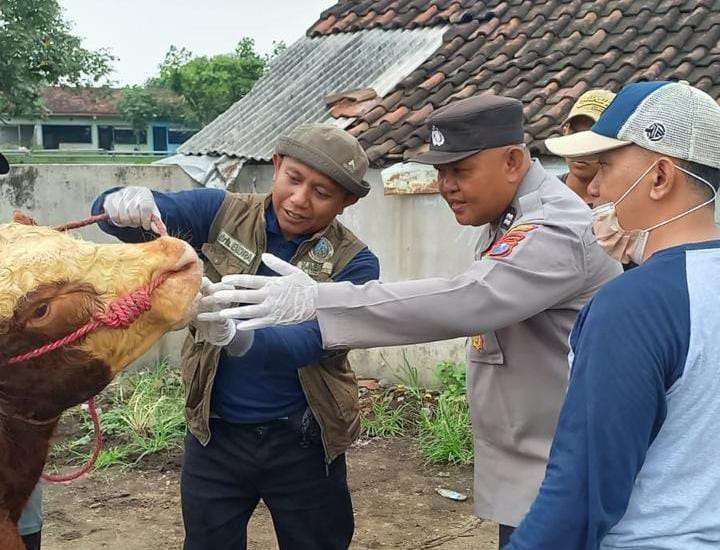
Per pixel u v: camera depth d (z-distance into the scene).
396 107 7.90
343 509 3.23
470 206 2.78
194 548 3.16
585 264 2.57
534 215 2.64
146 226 2.64
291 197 2.87
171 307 2.05
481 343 2.83
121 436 6.35
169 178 7.89
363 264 3.05
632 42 7.67
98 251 2.00
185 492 3.16
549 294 2.53
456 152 2.68
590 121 4.35
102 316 1.96
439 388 7.23
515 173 2.74
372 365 7.54
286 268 2.45
